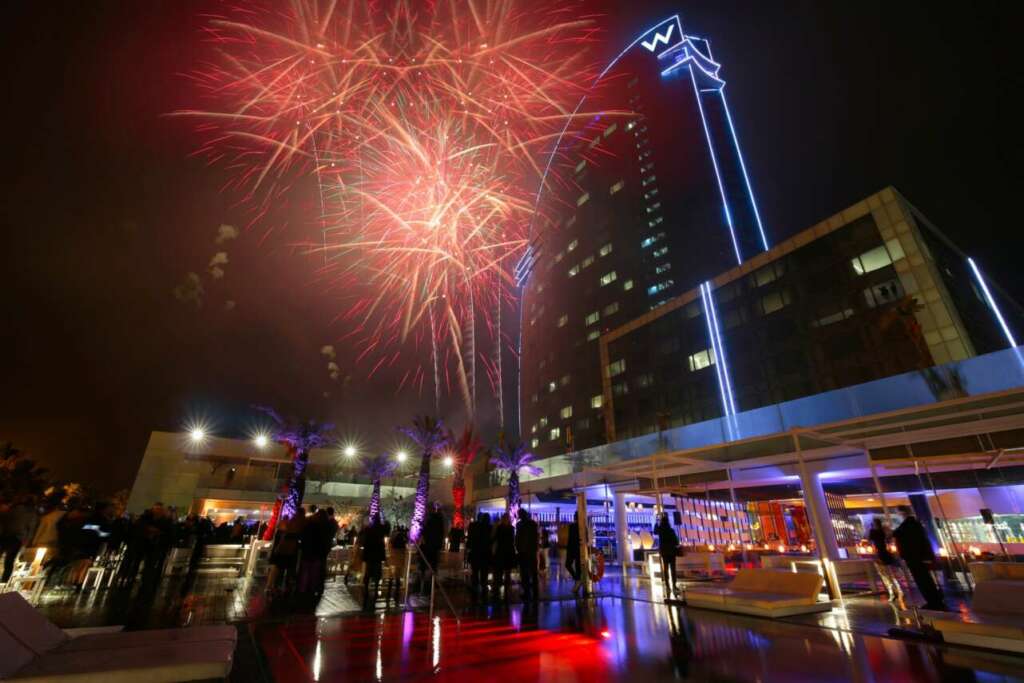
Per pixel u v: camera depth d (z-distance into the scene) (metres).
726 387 42.34
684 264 69.94
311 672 5.15
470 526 11.89
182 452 47.91
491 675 5.16
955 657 5.88
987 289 39.75
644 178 82.62
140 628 6.98
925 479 18.02
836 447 13.03
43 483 36.06
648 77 94.94
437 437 29.25
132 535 11.15
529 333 94.19
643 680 5.00
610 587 13.80
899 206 33.72
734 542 23.52
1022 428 10.27
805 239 39.53
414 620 8.30
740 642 6.78
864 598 11.17
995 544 19.69
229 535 19.22
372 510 34.22
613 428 52.91
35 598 9.09
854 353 34.22
